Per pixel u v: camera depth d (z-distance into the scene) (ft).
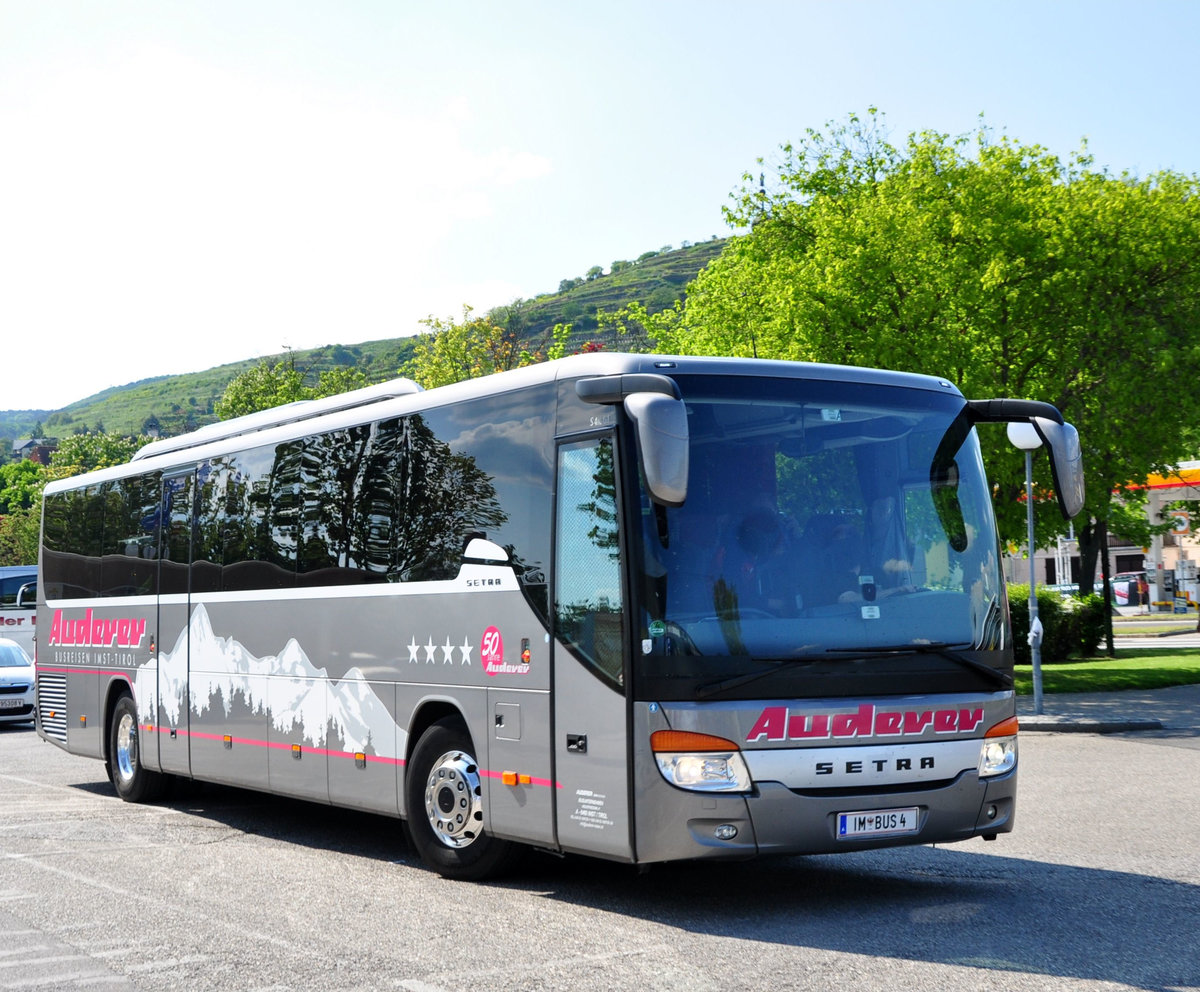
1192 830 34.96
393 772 32.35
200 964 22.63
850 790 25.41
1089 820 36.83
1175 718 65.46
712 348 96.84
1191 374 80.84
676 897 28.02
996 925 24.52
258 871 32.04
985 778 26.86
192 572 42.83
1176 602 192.54
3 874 31.73
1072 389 84.84
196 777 42.37
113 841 37.29
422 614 31.45
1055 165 90.12
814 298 79.20
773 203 93.81
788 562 25.98
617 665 25.52
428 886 29.73
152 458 47.29
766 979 20.88
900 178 85.20
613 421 26.23
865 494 27.12
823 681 25.39
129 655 46.93
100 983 21.49
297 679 36.55
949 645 26.76
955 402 29.07
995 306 80.43
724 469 26.13
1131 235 80.53
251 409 284.20
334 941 24.16
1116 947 22.66
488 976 21.42
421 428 32.35
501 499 29.27
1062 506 27.48
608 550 25.99
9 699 79.36
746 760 24.72
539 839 27.45
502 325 180.04
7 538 348.79
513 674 28.30
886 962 21.85
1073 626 106.63
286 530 37.70
